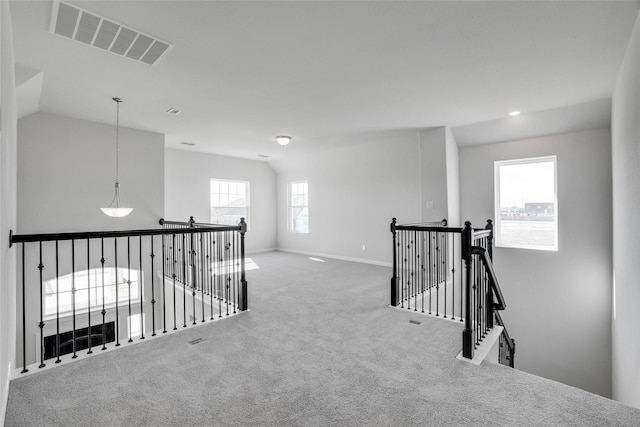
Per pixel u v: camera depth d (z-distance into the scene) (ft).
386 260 22.27
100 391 6.83
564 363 16.97
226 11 7.41
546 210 17.94
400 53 9.45
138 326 18.10
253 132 18.70
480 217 19.47
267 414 6.17
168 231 10.12
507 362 13.51
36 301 15.02
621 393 11.74
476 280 10.50
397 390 6.99
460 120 16.46
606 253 15.70
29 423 5.81
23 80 10.19
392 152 21.26
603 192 15.75
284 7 7.27
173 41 8.70
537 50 9.29
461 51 9.33
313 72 10.69
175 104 13.80
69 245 15.88
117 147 17.31
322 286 16.37
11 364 7.75
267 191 29.48
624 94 10.05
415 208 20.83
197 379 7.36
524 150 18.02
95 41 8.66
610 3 7.16
